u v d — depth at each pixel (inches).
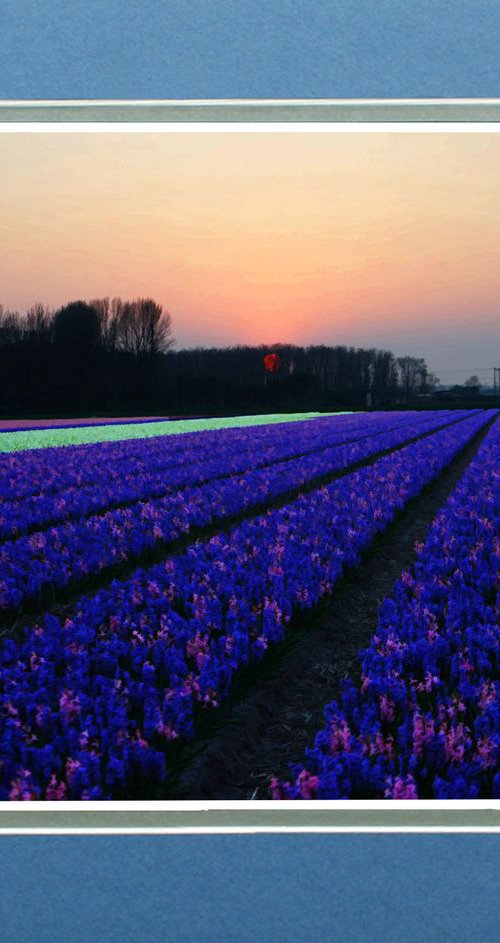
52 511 332.8
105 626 191.9
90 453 637.9
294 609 211.3
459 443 763.4
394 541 341.1
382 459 586.9
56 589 230.1
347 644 216.7
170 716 143.8
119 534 281.1
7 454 623.2
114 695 149.2
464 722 149.2
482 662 163.8
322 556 263.7
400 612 211.3
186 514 326.3
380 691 152.4
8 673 153.8
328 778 122.1
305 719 171.6
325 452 640.4
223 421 1249.4
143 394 1286.9
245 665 173.0
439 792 122.3
